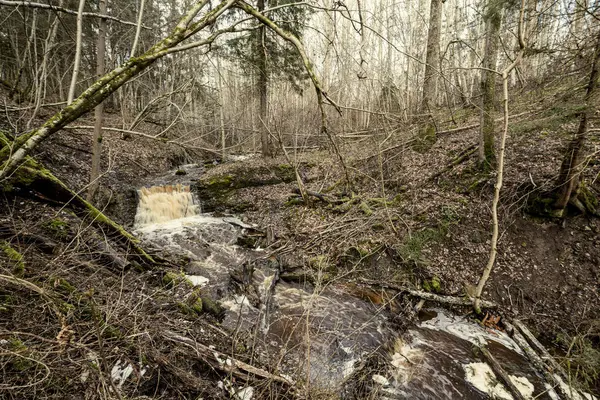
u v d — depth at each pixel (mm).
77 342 2547
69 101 1672
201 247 8203
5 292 2818
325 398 3490
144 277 5078
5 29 10883
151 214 10008
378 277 6852
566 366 4465
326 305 5984
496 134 9336
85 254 4098
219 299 5660
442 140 11094
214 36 1604
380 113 2842
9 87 10680
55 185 4781
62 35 10898
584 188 6160
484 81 7914
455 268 6516
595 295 5250
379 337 5121
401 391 4094
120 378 2770
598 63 4605
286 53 11703
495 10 6363
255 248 8477
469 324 5566
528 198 6684
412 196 8742
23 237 3793
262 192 11852
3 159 2268
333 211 9367
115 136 14375
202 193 11844
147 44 10438
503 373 4383
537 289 5699
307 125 15656
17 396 2184
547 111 5496
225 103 22391
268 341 4770
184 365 3324
